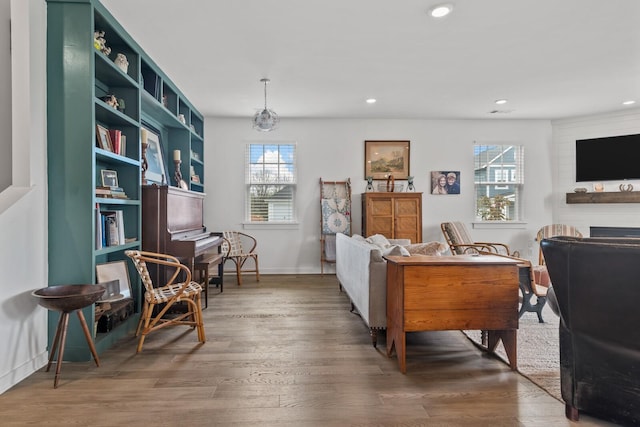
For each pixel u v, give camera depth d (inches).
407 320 83.9
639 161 191.5
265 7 96.3
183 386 76.7
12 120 82.8
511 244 219.1
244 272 205.9
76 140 89.3
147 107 136.4
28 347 81.3
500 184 220.2
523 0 93.5
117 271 111.9
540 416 66.0
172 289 104.2
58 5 88.6
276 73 143.1
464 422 64.0
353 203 215.3
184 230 143.6
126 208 118.2
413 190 212.8
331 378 80.8
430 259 89.0
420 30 109.1
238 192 210.7
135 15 100.0
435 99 177.3
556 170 218.2
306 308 138.8
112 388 75.7
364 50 123.0
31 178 83.0
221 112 198.5
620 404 58.7
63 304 74.5
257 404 69.6
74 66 88.9
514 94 169.8
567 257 60.5
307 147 213.3
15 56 82.0
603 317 58.4
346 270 141.1
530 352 95.6
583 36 113.0
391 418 65.1
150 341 103.7
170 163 173.5
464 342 104.2
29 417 64.7
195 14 99.7
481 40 115.7
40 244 86.0
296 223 211.9
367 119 215.2
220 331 112.3
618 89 162.7
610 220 201.8
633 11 98.4
